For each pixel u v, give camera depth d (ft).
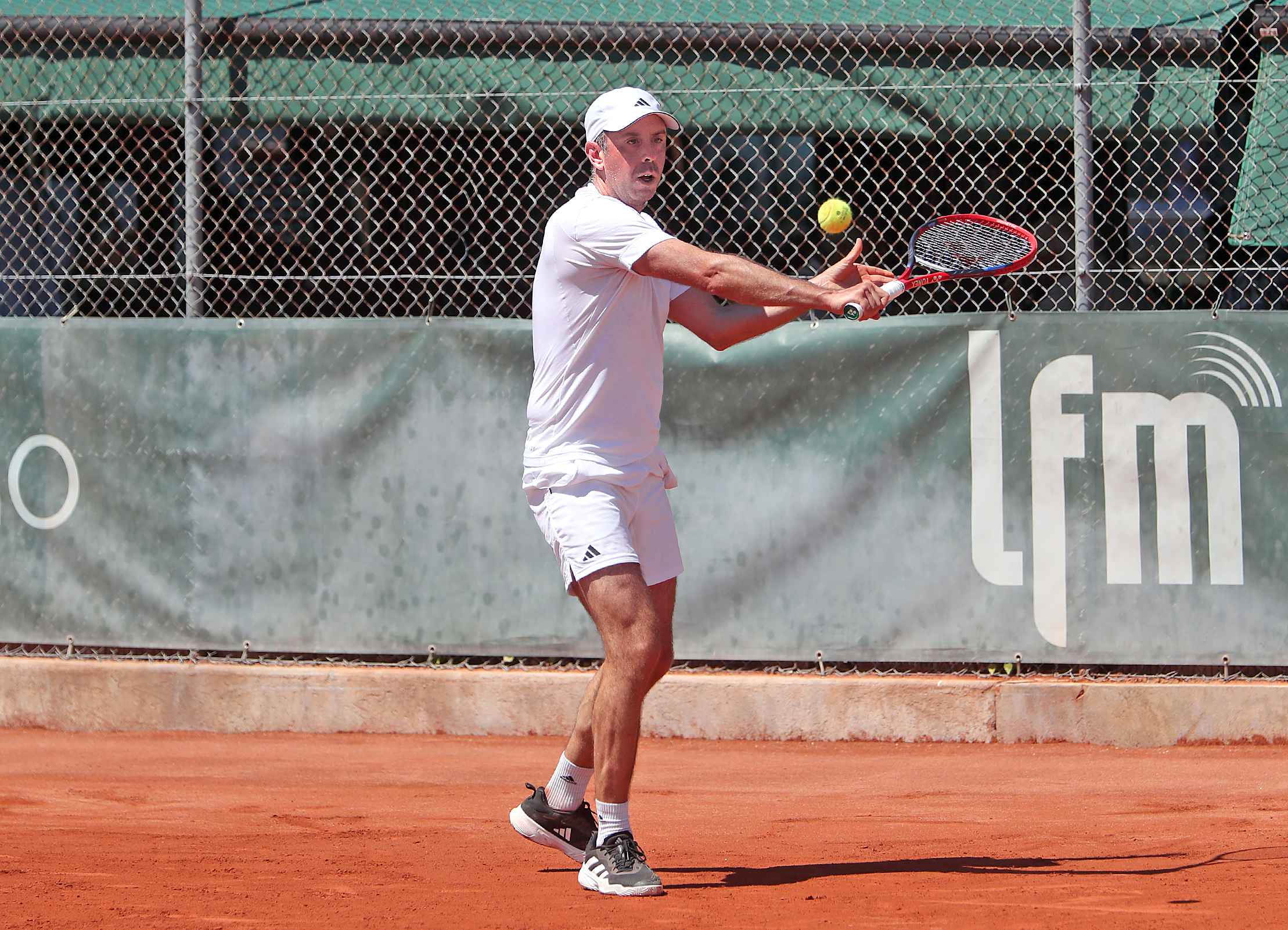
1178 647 49.83
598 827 28.02
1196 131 54.90
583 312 28.53
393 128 58.39
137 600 55.36
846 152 56.90
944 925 23.61
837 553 51.57
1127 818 38.24
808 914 24.72
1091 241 52.03
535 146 59.00
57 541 55.93
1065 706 50.67
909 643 51.13
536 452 29.43
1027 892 26.50
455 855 32.58
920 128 56.49
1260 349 49.75
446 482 53.83
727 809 40.68
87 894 27.14
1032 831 36.04
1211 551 49.80
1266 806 39.65
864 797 42.42
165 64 59.82
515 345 53.62
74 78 60.18
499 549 53.57
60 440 55.98
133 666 55.42
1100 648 50.16
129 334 55.62
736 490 52.11
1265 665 49.44
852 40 56.34
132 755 50.62
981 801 41.47
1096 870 29.22
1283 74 53.98
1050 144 55.77
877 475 51.39
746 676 52.54
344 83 59.06
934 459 51.11
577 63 58.18
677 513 52.37
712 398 52.26
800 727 52.03
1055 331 50.75
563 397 28.91
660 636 29.32
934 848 33.09
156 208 60.49
